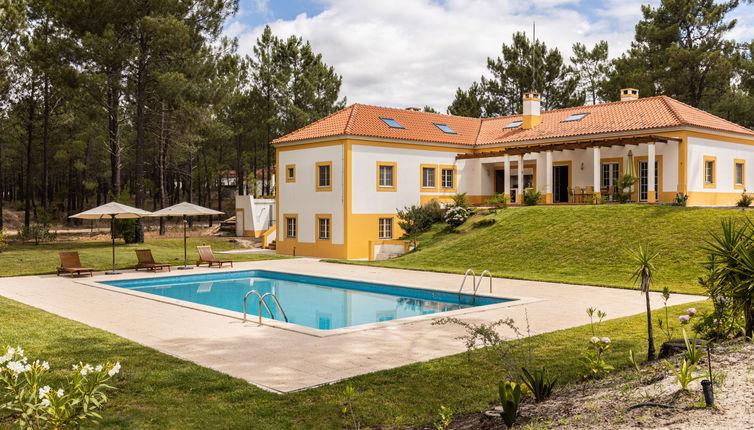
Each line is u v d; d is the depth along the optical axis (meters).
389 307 15.13
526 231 23.55
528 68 45.94
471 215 28.00
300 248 29.41
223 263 24.95
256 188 45.09
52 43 27.98
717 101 39.91
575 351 8.39
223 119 46.97
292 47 45.44
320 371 7.66
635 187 27.05
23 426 4.53
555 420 4.91
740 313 7.48
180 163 53.31
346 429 5.49
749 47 39.00
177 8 29.17
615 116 28.64
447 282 17.73
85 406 4.70
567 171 29.86
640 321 10.73
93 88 27.62
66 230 44.06
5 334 10.02
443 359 8.09
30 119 36.62
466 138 32.84
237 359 8.35
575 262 19.80
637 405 4.90
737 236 7.17
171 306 13.54
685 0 38.94
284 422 5.68
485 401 6.15
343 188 27.00
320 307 15.22
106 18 27.50
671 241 19.36
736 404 4.68
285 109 45.53
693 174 25.55
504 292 15.26
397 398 6.39
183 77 28.02
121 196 32.69
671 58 37.75
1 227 36.06
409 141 29.12
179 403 6.28
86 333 10.14
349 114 29.34
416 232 27.16
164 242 32.50
